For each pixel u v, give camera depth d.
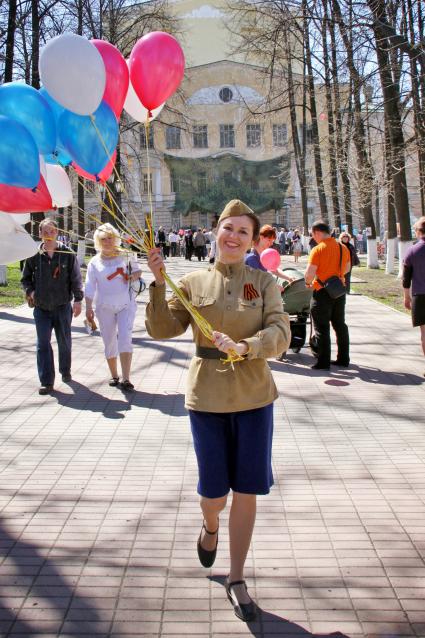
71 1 21.34
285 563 3.63
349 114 19.69
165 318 3.23
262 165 55.16
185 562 3.65
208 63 54.84
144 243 3.24
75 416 6.34
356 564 3.61
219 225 3.29
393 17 14.62
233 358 3.00
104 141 3.39
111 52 3.48
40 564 3.63
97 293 7.21
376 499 4.41
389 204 23.22
